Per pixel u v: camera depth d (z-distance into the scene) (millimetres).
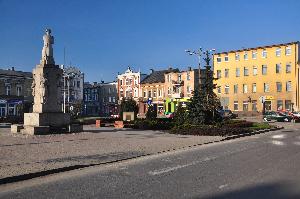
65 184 8391
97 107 96000
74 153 13430
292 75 65562
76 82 84312
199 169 10188
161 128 28719
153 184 8250
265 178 8820
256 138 21453
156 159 12375
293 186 7938
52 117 23453
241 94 72000
